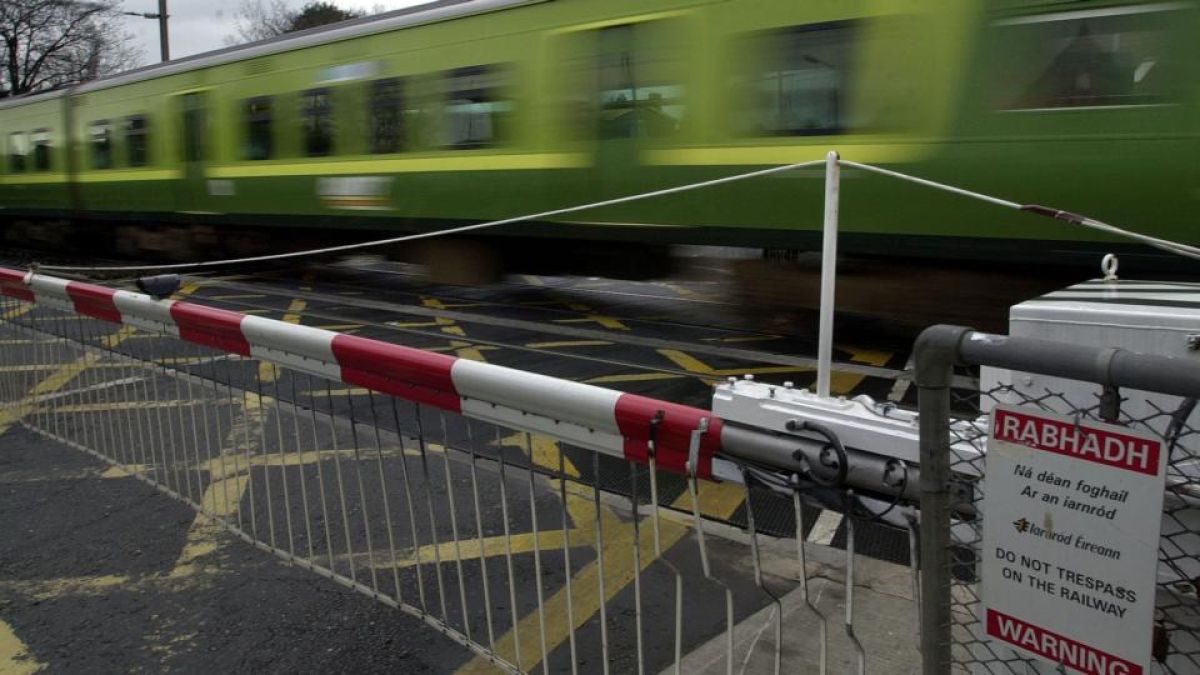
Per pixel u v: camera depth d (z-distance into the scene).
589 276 9.12
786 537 3.26
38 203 15.89
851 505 1.76
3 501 4.11
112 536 3.72
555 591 3.13
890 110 6.26
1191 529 1.50
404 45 9.40
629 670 2.63
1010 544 1.45
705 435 1.88
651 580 3.13
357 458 2.93
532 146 8.41
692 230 7.44
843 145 6.50
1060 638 1.41
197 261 13.95
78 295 4.41
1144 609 1.30
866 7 6.29
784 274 7.65
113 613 3.11
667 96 7.43
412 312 9.60
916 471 1.64
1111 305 1.87
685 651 2.70
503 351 7.28
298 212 10.87
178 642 2.92
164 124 12.69
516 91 8.46
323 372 2.92
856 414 2.04
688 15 7.21
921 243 6.26
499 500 3.94
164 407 4.57
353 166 10.06
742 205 7.11
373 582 2.97
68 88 14.86
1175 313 1.74
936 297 6.73
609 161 7.88
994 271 6.43
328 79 10.23
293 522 3.78
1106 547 1.33
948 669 1.60
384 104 9.67
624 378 6.19
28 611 3.14
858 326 7.87
